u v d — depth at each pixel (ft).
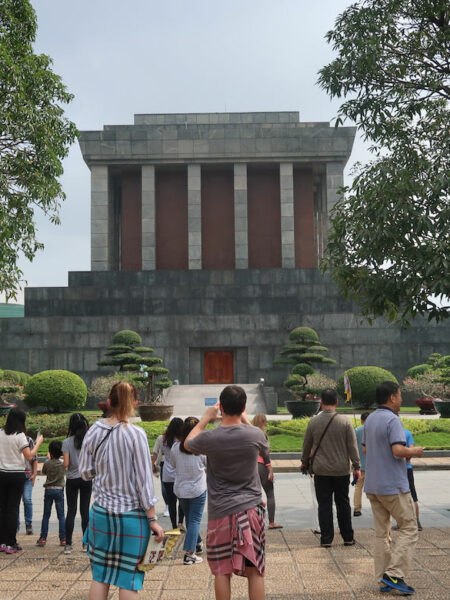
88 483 27.43
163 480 31.37
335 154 159.74
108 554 15.33
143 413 92.84
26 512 31.89
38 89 63.36
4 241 61.26
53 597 20.51
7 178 62.23
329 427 26.86
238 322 136.36
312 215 167.73
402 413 107.76
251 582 15.37
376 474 21.22
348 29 42.42
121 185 177.68
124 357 104.99
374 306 39.37
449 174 36.42
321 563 24.17
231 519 15.53
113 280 146.30
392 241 37.17
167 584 21.89
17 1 62.54
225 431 15.98
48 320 134.72
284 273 145.69
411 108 42.93
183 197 168.35
